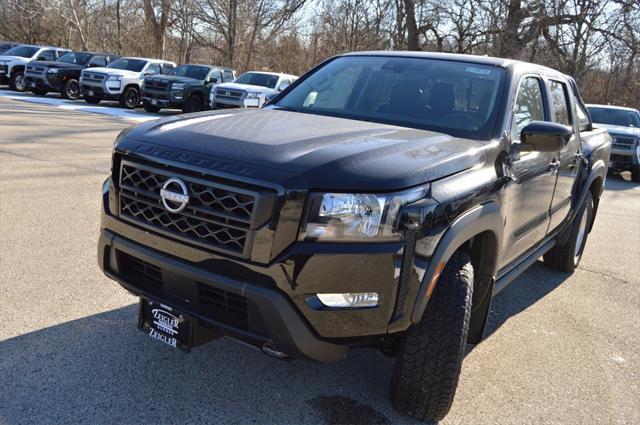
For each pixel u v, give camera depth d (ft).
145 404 9.48
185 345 8.84
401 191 8.12
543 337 13.85
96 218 19.53
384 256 8.00
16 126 40.96
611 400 11.14
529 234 13.38
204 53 129.08
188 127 9.60
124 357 10.84
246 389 10.24
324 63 14.89
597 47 91.66
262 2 112.98
